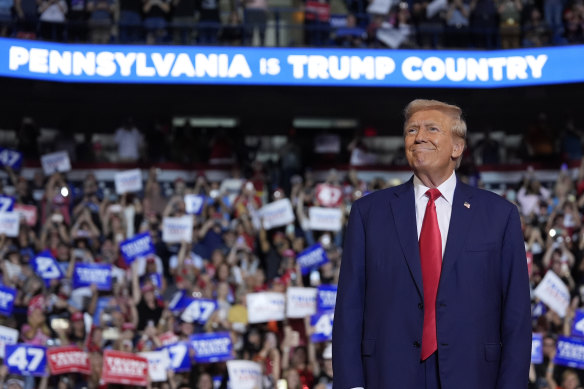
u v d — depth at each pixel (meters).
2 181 16.86
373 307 3.19
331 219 15.14
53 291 13.38
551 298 13.10
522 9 18.05
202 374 11.99
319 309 12.81
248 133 20.05
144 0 17.45
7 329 12.16
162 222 15.72
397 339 3.11
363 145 18.59
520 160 18.64
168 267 15.04
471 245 3.14
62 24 17.42
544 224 15.59
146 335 12.38
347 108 19.70
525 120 20.14
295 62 16.91
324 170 18.45
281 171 17.78
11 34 17.27
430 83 17.08
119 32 17.55
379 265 3.20
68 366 11.93
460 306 3.08
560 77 16.94
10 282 13.37
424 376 3.08
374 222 3.26
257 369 11.89
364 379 3.18
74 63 16.48
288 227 15.67
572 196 16.66
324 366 12.44
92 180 15.88
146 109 19.41
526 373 3.07
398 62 17.08
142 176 17.88
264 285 14.05
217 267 13.84
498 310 3.16
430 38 17.86
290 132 18.50
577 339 12.41
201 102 19.30
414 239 3.17
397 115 19.89
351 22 17.83
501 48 17.66
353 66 16.98
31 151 17.58
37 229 15.66
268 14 18.16
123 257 13.86
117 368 11.77
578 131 19.20
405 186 3.32
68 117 19.39
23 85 18.30
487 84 17.19
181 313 13.14
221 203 15.91
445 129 3.21
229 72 16.78
